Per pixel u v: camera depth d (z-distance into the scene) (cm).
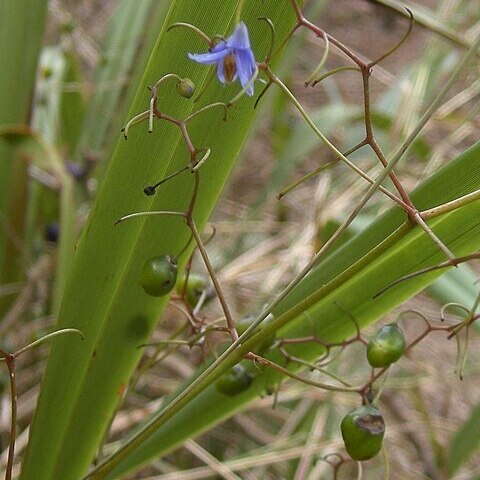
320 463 35
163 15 28
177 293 24
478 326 27
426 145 45
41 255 39
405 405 46
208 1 20
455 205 17
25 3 31
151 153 21
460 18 48
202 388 19
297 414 39
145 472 39
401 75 49
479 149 20
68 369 23
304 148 44
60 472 24
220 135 21
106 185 21
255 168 60
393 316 47
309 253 40
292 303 22
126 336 23
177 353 40
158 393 41
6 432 33
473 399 49
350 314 22
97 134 42
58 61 41
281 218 50
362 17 82
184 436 24
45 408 23
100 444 24
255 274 44
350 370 41
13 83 32
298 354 23
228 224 48
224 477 37
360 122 48
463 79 56
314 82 17
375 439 19
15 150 32
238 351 19
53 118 40
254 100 21
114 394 23
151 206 22
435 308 53
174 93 21
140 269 22
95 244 22
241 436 41
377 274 22
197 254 46
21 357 35
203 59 17
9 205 34
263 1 20
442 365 49
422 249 22
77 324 22
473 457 44
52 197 40
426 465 39
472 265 47
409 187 42
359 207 17
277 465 40
